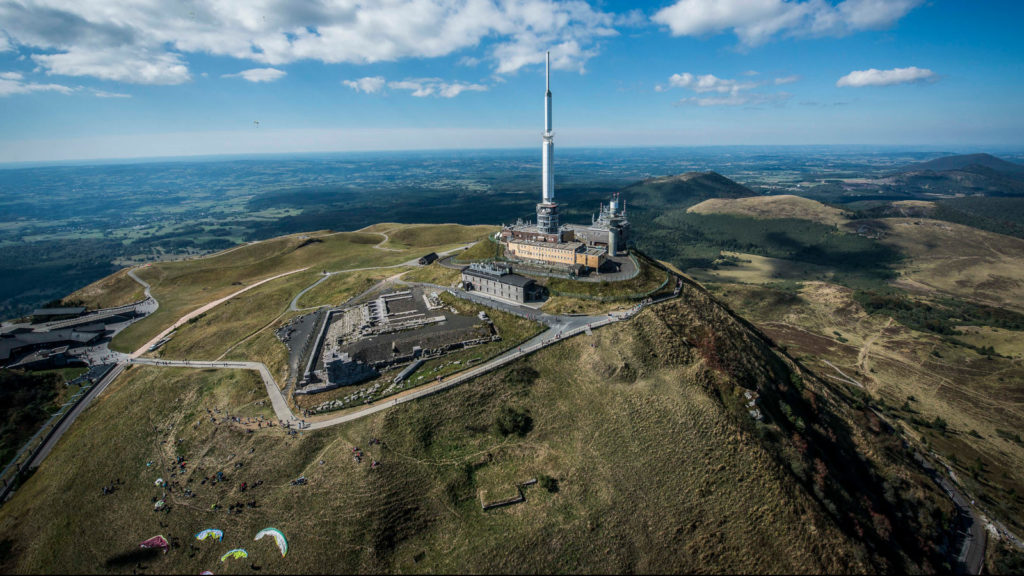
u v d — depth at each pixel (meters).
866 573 72.75
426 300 139.00
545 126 162.00
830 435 102.31
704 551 74.88
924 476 106.12
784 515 76.19
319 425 89.31
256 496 79.44
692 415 89.56
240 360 122.94
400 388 97.19
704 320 117.25
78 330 151.00
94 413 108.94
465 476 84.81
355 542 73.62
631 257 152.62
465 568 72.38
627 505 80.25
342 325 129.62
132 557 73.38
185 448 90.81
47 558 74.62
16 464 97.62
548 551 74.75
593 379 100.25
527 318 118.88
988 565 89.62
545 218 163.25
